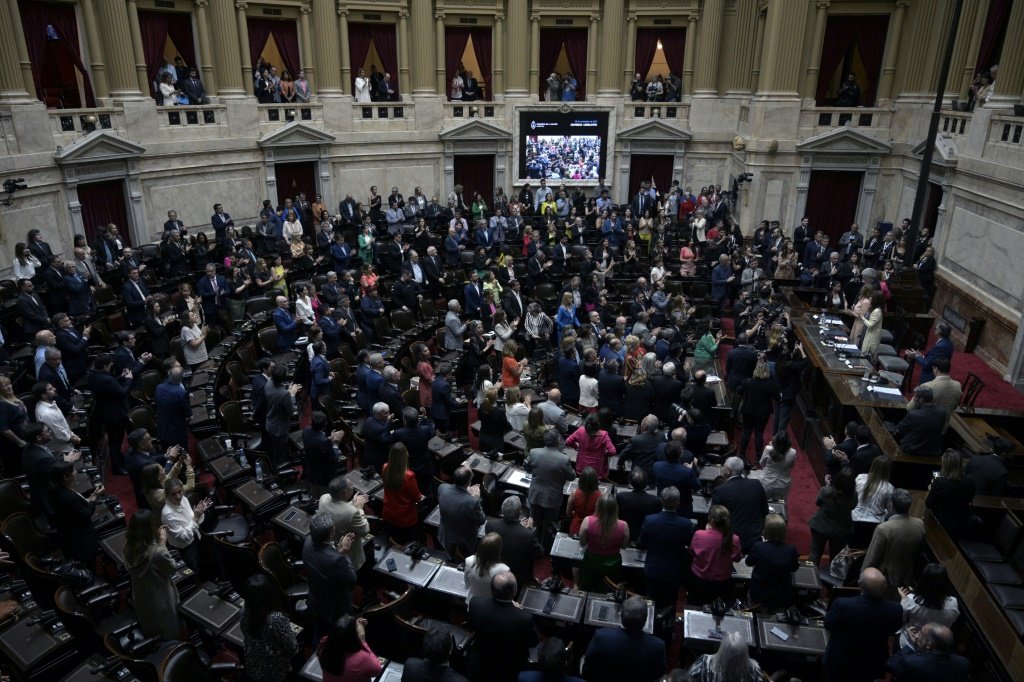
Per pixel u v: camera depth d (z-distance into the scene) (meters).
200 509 7.51
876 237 19.48
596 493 7.47
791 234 23.17
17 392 10.96
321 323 13.27
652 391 10.62
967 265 16.77
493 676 5.40
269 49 25.39
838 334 13.46
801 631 6.09
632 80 25.89
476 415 12.98
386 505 7.61
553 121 25.16
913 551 6.56
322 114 23.12
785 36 21.52
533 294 18.23
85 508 7.09
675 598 6.80
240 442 10.09
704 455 9.51
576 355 12.16
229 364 11.62
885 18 21.89
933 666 4.97
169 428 9.46
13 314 13.18
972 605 6.49
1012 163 14.98
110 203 18.02
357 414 11.03
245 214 21.72
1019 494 8.88
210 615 6.32
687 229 22.75
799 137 22.47
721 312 17.70
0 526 6.95
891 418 10.34
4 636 5.82
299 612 6.57
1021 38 15.38
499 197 23.69
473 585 5.98
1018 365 13.96
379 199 21.91
